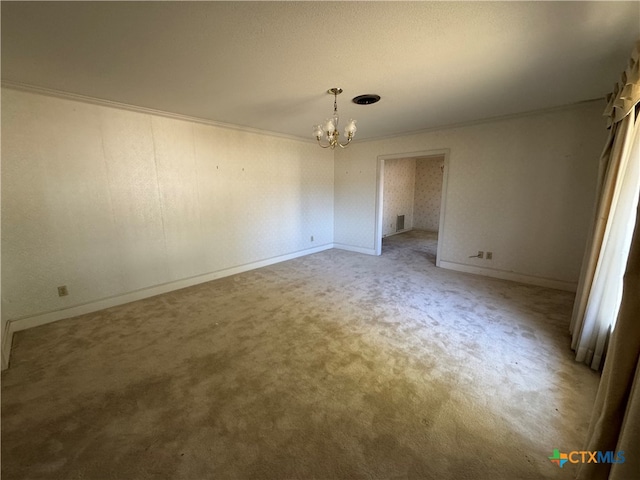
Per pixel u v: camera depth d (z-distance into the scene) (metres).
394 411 1.68
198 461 1.38
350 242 5.90
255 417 1.64
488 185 4.01
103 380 1.96
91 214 2.99
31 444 1.47
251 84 2.47
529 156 3.65
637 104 1.81
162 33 1.67
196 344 2.40
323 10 1.45
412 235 7.69
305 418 1.63
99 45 1.80
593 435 1.22
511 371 2.03
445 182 4.39
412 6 1.42
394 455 1.41
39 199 2.68
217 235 4.11
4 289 2.55
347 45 1.82
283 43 1.79
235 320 2.84
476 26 1.61
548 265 3.67
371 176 5.37
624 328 1.12
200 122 3.74
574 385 1.88
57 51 1.87
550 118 3.45
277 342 2.43
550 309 3.03
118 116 3.08
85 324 2.77
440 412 1.67
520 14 1.49
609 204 2.02
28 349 2.33
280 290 3.67
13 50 1.85
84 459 1.39
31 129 2.59
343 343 2.41
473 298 3.34
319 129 2.80
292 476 1.31
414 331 2.60
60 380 1.96
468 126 4.07
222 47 1.83
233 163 4.18
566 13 1.48
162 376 2.00
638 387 0.99
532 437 1.50
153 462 1.38
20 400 1.77
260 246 4.71
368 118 3.70
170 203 3.58
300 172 5.21
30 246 2.67
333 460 1.39
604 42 1.79
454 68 2.17
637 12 1.45
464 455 1.41
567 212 3.47
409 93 2.73
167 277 3.64
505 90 2.68
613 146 2.07
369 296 3.44
